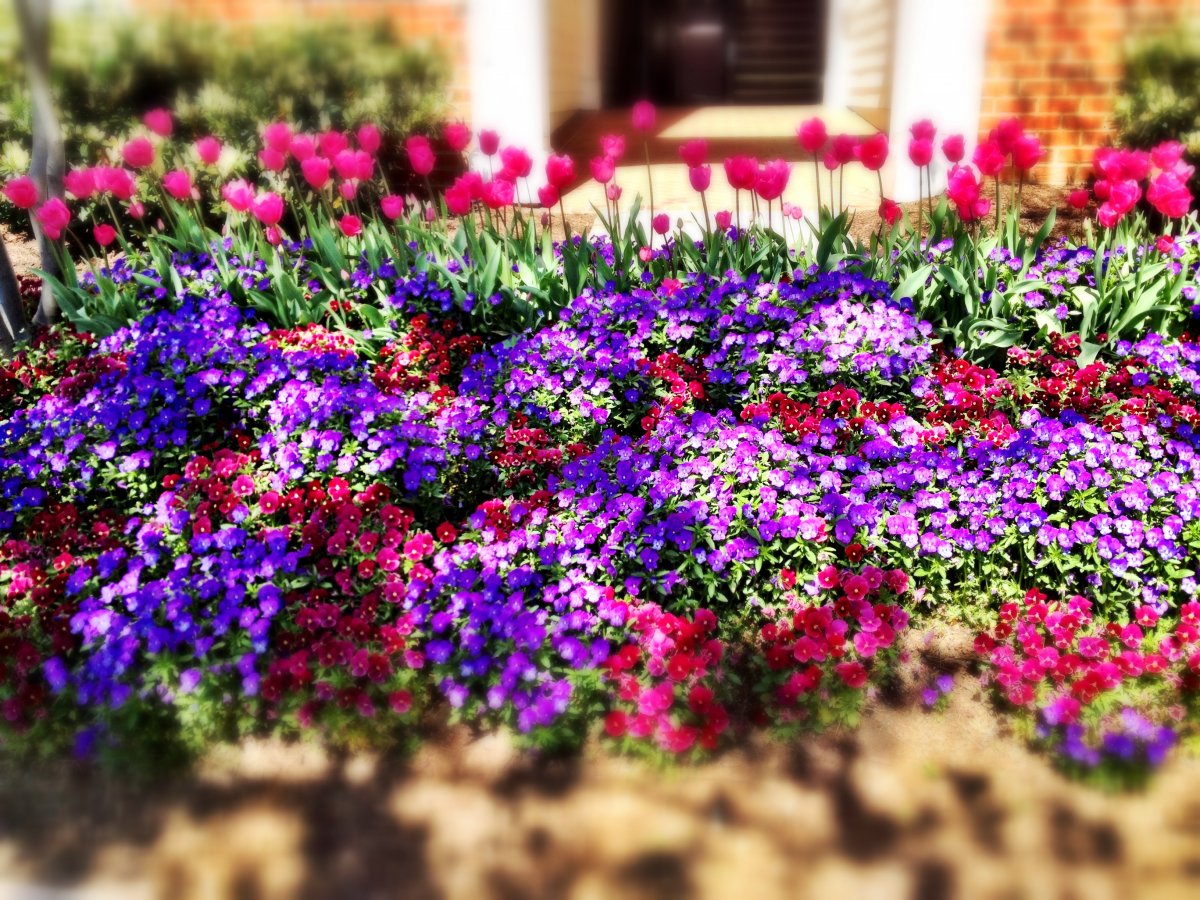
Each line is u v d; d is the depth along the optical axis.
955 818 2.28
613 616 2.83
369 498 3.21
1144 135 6.33
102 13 6.70
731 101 16.05
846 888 2.10
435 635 2.89
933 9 6.52
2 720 2.63
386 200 4.39
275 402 3.58
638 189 7.83
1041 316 4.03
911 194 6.92
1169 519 2.93
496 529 3.10
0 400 4.11
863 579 2.87
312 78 6.82
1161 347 3.65
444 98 7.11
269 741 2.58
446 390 3.79
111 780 2.45
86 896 2.12
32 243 6.39
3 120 6.22
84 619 2.71
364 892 2.13
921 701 2.68
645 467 3.28
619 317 4.14
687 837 2.25
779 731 2.57
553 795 2.39
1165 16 6.52
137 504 3.48
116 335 4.12
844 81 14.34
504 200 4.27
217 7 7.02
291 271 4.76
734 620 2.98
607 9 15.12
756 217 4.86
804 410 3.54
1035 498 3.13
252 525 3.19
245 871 2.19
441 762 2.51
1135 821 2.25
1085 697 2.57
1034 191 6.71
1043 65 6.65
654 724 2.54
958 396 3.55
